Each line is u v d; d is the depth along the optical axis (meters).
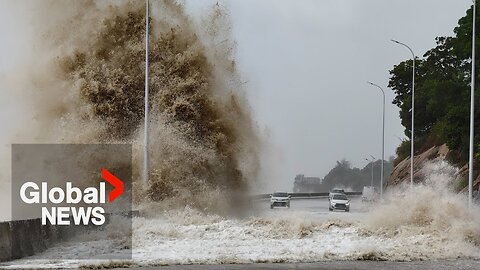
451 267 18.80
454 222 25.16
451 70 97.50
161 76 43.72
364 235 25.44
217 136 42.12
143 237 25.53
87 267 18.56
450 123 67.19
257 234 26.02
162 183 39.28
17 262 19.56
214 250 22.41
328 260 20.36
